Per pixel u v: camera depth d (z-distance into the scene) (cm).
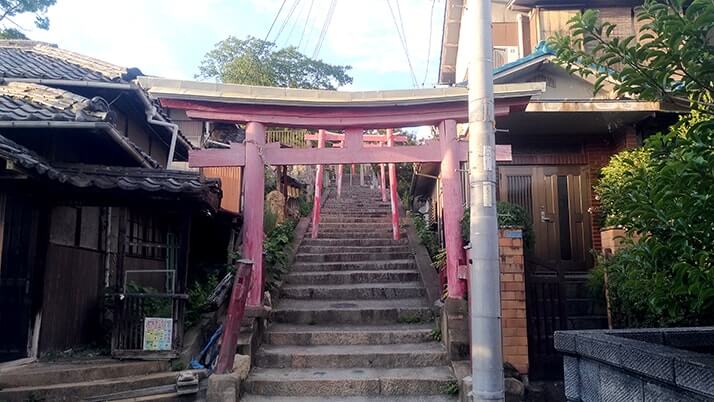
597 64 284
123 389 600
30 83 830
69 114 673
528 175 1052
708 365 221
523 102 741
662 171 247
